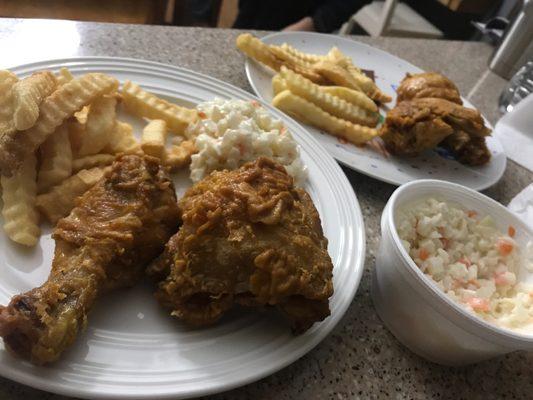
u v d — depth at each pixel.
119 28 0.40
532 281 0.25
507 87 0.51
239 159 0.29
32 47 0.35
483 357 0.22
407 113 0.36
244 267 0.20
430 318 0.22
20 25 0.36
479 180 0.37
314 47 0.47
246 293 0.21
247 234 0.20
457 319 0.20
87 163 0.26
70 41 0.37
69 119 0.27
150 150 0.28
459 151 0.38
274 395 0.21
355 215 0.28
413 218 0.26
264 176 0.22
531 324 0.23
